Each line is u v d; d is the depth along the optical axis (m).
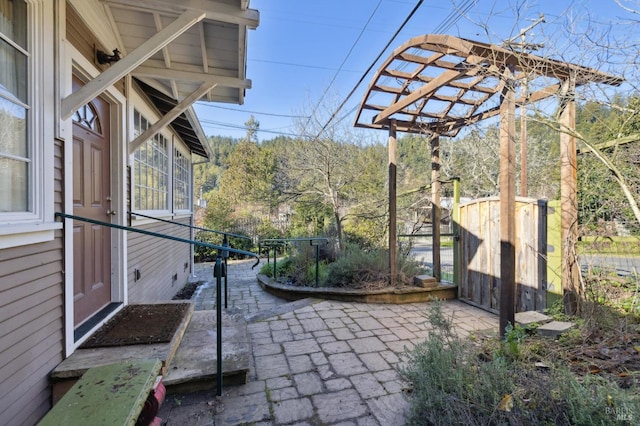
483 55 2.45
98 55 2.39
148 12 2.45
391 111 3.82
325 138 7.82
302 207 9.61
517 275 3.32
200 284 6.29
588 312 2.40
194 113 4.41
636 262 2.59
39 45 1.65
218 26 2.57
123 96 2.85
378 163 8.16
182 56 3.00
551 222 2.97
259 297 5.00
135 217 3.17
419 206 6.05
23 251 1.49
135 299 3.17
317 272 4.68
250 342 2.72
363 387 2.00
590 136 2.86
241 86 3.31
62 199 1.83
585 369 1.69
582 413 1.17
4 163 1.49
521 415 1.28
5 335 1.37
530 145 7.01
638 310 2.35
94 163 2.49
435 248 4.43
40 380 1.59
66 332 1.82
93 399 0.85
